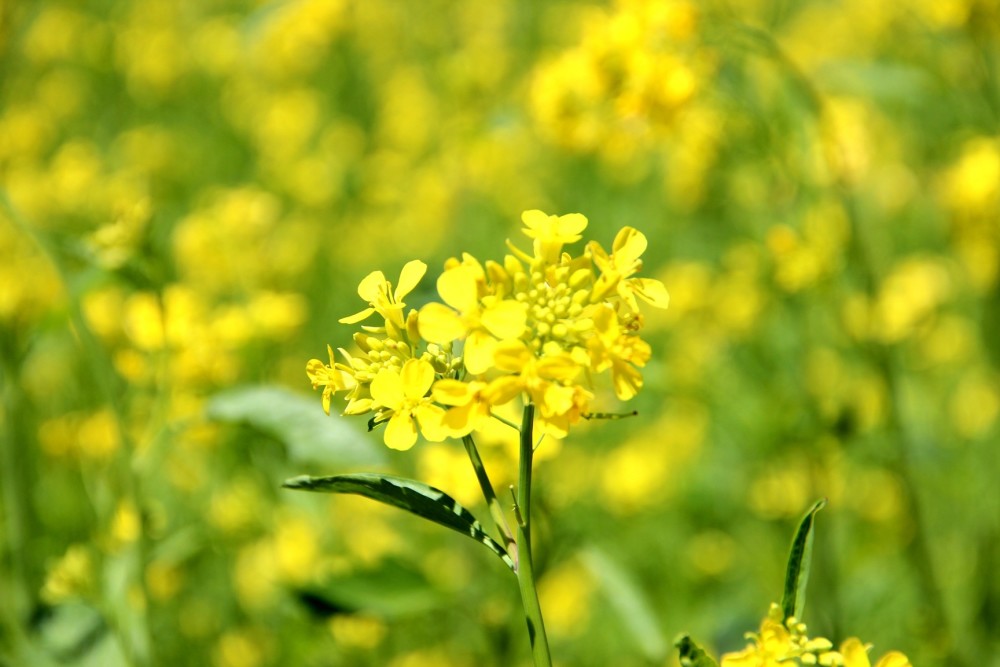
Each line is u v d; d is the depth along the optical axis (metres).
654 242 9.52
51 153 13.74
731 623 5.14
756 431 5.57
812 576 5.43
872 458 5.46
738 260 6.73
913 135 7.99
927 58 6.71
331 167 11.30
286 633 5.29
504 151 9.57
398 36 15.70
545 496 4.25
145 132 13.39
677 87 4.85
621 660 5.89
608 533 6.69
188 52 15.80
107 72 15.31
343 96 14.95
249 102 14.76
